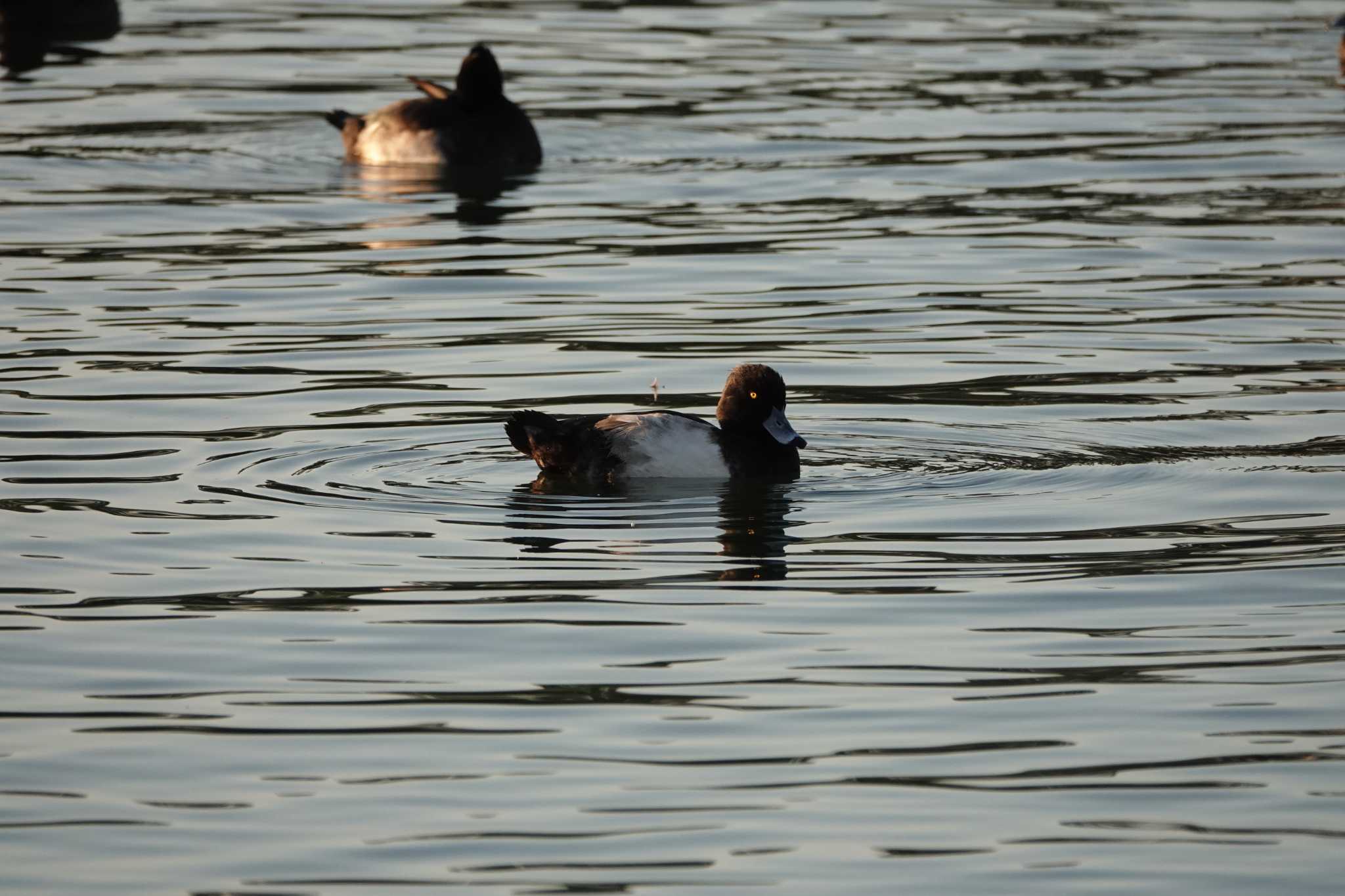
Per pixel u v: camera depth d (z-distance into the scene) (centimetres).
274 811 928
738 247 2225
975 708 1048
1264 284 2052
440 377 1741
